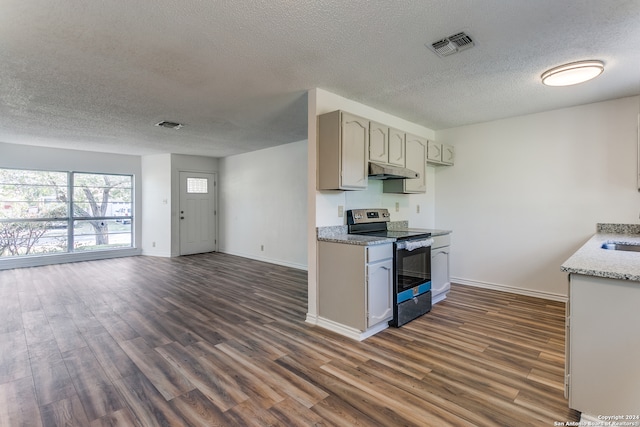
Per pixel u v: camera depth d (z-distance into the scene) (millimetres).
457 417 1749
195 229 7289
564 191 3693
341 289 2902
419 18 1895
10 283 4641
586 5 1766
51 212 6164
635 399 1525
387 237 3045
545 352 2488
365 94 3197
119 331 2932
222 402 1890
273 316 3340
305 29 2012
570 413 1769
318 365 2318
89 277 5016
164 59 2420
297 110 3717
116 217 6934
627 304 1535
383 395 1954
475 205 4383
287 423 1708
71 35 2068
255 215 6637
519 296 3959
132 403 1880
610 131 3404
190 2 1729
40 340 2732
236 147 6195
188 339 2768
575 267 1634
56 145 5785
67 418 1749
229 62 2477
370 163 3242
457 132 4543
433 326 3033
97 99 3309
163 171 6906
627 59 2426
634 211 3295
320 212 3141
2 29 1988
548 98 3322
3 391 2000
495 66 2559
